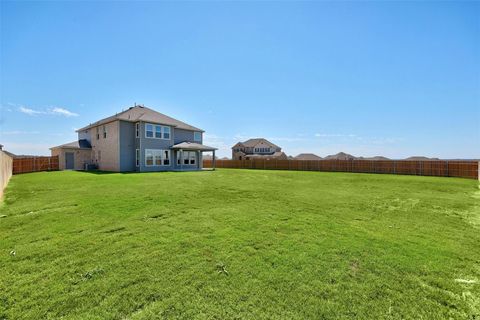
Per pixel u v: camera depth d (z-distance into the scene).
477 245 4.28
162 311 2.40
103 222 5.30
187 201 7.63
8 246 3.93
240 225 5.24
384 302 2.60
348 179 16.98
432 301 2.64
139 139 21.41
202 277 3.05
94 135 24.53
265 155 53.66
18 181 12.84
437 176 21.33
